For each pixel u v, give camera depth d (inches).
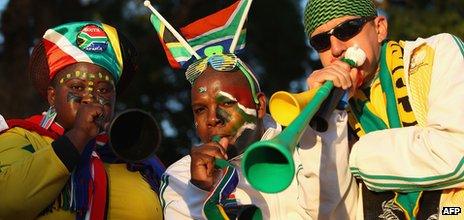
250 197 191.6
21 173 181.5
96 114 184.7
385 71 191.6
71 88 196.9
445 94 180.9
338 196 182.2
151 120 181.9
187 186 197.3
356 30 191.5
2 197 181.6
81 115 184.5
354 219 186.2
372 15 193.9
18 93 450.6
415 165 177.6
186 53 209.8
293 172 147.2
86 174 193.2
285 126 164.1
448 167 174.6
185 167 202.2
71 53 198.7
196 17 533.6
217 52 205.9
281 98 163.8
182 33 211.6
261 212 178.5
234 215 178.9
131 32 551.2
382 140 180.9
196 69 195.9
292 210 191.2
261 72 601.0
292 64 604.1
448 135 176.7
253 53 601.0
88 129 183.9
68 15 524.1
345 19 191.5
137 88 562.9
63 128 197.5
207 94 192.1
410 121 185.6
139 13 546.3
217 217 176.1
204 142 193.9
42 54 202.8
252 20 598.2
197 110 194.1
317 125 177.9
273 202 191.3
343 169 181.3
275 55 601.6
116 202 198.4
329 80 169.9
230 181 176.7
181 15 520.1
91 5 540.4
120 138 182.2
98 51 199.9
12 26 464.1
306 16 196.5
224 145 186.2
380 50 194.5
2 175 183.0
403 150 178.5
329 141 178.1
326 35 192.9
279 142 148.2
